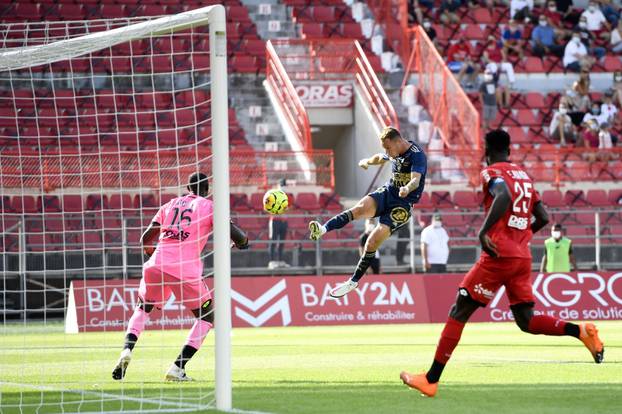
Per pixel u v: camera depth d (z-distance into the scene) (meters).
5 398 31.28
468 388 31.77
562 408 26.53
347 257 89.19
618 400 28.31
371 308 78.56
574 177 102.62
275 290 77.62
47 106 101.44
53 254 85.00
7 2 113.88
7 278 84.06
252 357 47.12
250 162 96.50
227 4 121.94
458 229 92.25
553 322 29.30
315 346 54.41
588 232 91.69
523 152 102.50
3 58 34.47
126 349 34.94
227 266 27.03
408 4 123.38
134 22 33.06
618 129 114.56
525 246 28.98
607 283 81.12
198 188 36.28
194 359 46.81
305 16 123.81
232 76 114.31
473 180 99.56
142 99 106.44
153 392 31.86
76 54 34.88
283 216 87.25
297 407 27.28
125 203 89.56
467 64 114.69
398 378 35.78
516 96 116.50
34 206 86.25
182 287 35.47
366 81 112.00
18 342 60.06
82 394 32.00
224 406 26.91
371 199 44.72
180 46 111.69
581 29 124.81
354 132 114.44
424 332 67.19
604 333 63.22
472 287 28.83
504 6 128.62
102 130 101.50
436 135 106.56
